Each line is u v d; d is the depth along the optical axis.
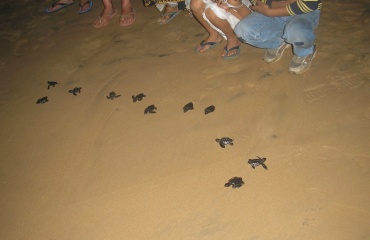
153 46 4.44
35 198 2.98
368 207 2.33
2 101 4.19
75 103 3.90
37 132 3.65
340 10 4.27
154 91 3.77
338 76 3.33
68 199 2.89
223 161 2.86
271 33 3.41
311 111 3.07
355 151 2.68
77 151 3.32
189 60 4.06
